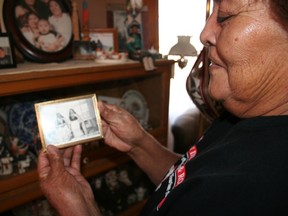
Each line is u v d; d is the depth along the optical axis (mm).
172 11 1707
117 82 1207
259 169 346
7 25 843
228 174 366
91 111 714
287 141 353
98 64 923
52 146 582
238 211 339
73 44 1010
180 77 1913
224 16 377
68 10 1019
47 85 782
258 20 333
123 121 743
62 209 522
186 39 1147
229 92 415
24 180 843
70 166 671
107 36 1162
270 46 340
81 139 690
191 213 381
